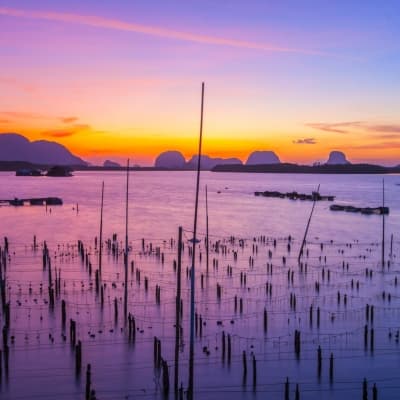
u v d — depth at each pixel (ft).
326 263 279.28
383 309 188.03
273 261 283.18
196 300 198.08
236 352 143.64
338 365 135.95
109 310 182.29
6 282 221.46
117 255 291.79
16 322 167.22
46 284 219.41
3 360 135.33
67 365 133.90
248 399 117.80
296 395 113.60
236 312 182.19
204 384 124.36
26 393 118.93
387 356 142.20
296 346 144.15
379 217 520.83
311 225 450.71
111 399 116.57
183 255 297.53
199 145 108.68
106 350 144.15
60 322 167.73
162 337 154.51
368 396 119.34
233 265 269.64
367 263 280.10
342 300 200.13
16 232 383.45
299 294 209.46
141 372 130.31
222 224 453.99
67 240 346.13
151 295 203.92
